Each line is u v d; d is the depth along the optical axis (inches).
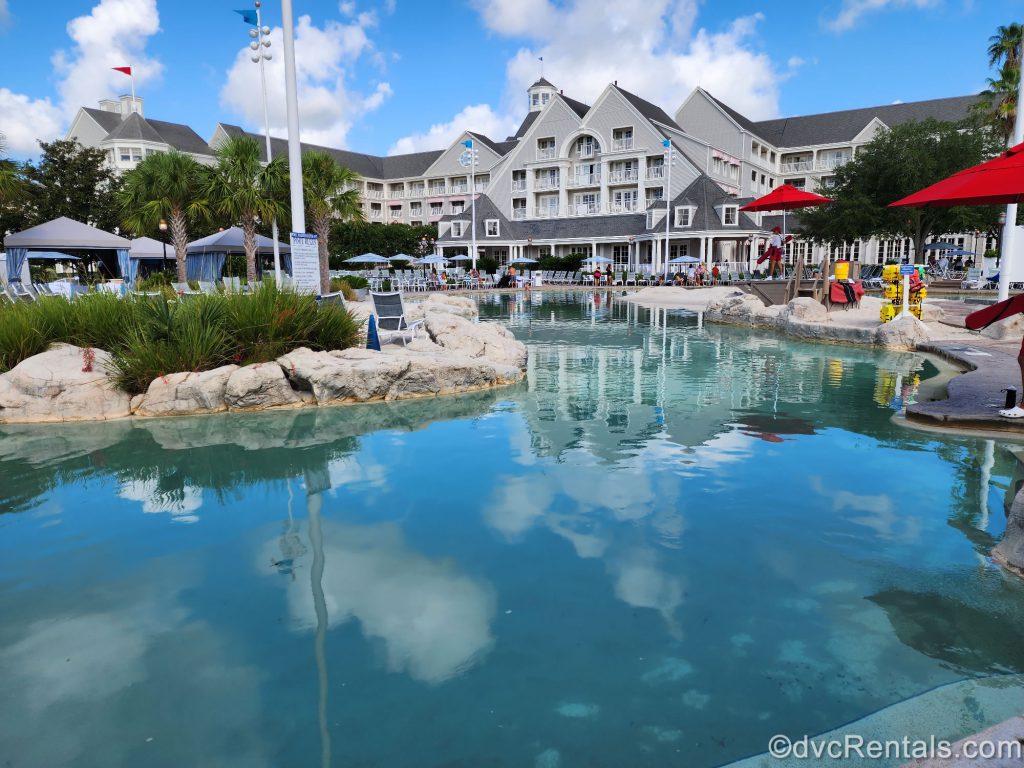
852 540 167.2
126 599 142.0
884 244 2313.0
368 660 118.9
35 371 312.8
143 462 240.8
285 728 101.7
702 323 804.6
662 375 416.8
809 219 1668.3
